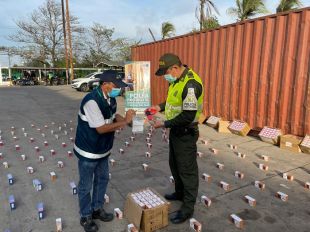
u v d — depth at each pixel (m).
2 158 5.93
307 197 4.12
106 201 3.98
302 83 6.24
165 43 10.58
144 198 3.51
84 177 3.13
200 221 3.53
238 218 3.45
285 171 5.07
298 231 3.32
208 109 8.86
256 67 7.20
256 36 7.08
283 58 6.55
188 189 3.47
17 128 8.76
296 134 6.46
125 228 3.39
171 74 3.29
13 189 4.46
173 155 3.74
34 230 3.37
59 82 34.34
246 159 5.75
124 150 6.40
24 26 40.16
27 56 41.34
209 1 15.47
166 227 3.38
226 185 4.36
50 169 5.29
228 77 8.04
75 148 3.13
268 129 6.90
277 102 6.78
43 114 11.22
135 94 10.85
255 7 13.66
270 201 4.02
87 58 45.56
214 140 7.14
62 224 3.49
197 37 9.01
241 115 7.74
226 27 7.92
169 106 3.41
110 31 45.88
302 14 6.09
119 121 3.10
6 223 3.52
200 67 8.97
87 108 2.91
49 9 40.28
